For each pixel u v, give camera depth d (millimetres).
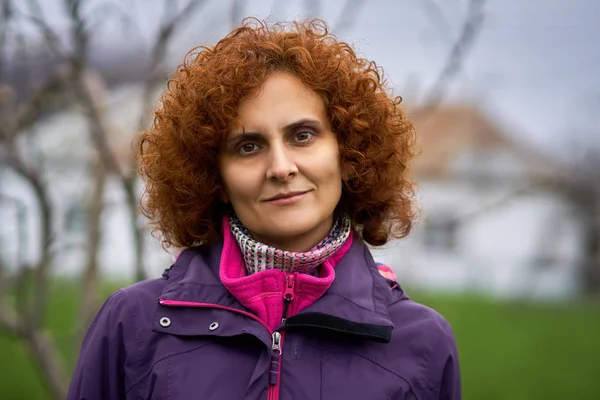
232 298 1690
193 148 1755
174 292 1704
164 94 1889
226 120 1669
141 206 2004
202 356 1637
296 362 1623
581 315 12477
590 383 7430
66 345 3799
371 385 1620
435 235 21406
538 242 17484
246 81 1656
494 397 6820
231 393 1598
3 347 7430
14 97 2508
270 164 1639
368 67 1862
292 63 1691
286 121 1646
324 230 1776
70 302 7316
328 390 1601
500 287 20656
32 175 2479
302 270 1722
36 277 2568
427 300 3848
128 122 3570
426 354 1703
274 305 1672
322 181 1680
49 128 3773
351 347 1662
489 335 10008
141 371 1659
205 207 1832
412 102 2629
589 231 19625
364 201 1918
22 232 2580
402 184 1989
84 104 2410
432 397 1690
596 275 19406
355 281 1727
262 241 1763
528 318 11820
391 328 1654
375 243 2002
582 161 12898
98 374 1703
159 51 2348
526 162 19781
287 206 1652
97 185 2725
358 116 1778
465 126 21109
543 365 8234
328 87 1704
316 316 1626
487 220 20922
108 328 1717
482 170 19812
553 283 19594
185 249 1855
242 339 1656
